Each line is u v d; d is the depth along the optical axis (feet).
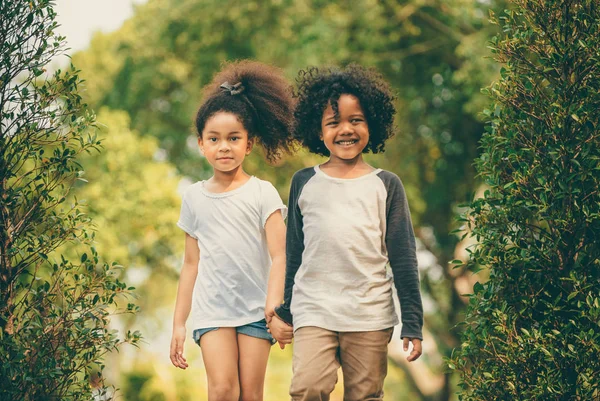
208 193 16.11
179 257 49.55
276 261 15.70
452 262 14.53
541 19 14.60
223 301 15.61
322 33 48.08
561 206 14.08
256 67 16.65
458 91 52.06
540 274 14.23
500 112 14.71
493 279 14.34
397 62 52.75
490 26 46.91
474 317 14.51
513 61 14.88
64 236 15.30
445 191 53.93
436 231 56.44
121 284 15.31
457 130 53.98
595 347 13.26
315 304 14.34
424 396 59.88
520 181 14.05
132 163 48.37
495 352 13.87
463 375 14.32
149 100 57.82
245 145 16.10
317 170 14.98
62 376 14.76
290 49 49.49
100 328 15.08
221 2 51.65
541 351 13.61
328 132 14.78
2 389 14.15
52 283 15.64
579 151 14.12
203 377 51.83
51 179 15.44
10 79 15.15
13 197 14.97
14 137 15.16
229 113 15.99
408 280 14.46
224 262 15.69
